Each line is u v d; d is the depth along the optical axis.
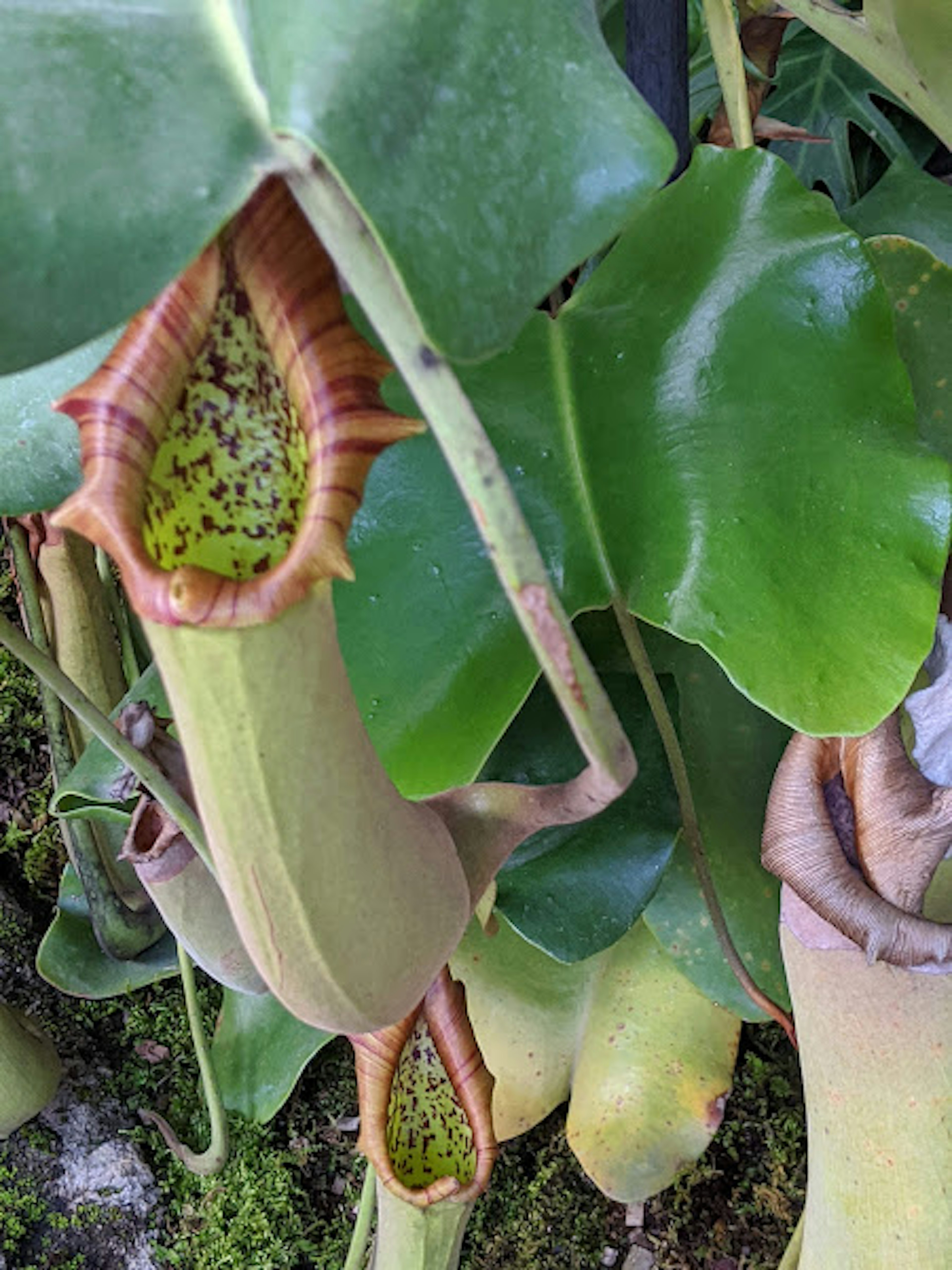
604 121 0.23
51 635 0.61
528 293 0.22
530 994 0.61
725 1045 0.60
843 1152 0.41
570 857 0.49
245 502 0.26
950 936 0.37
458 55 0.22
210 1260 0.63
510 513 0.18
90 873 0.60
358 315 0.38
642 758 0.49
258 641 0.22
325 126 0.20
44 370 0.37
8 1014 0.59
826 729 0.36
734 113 0.43
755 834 0.52
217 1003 0.69
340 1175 0.67
